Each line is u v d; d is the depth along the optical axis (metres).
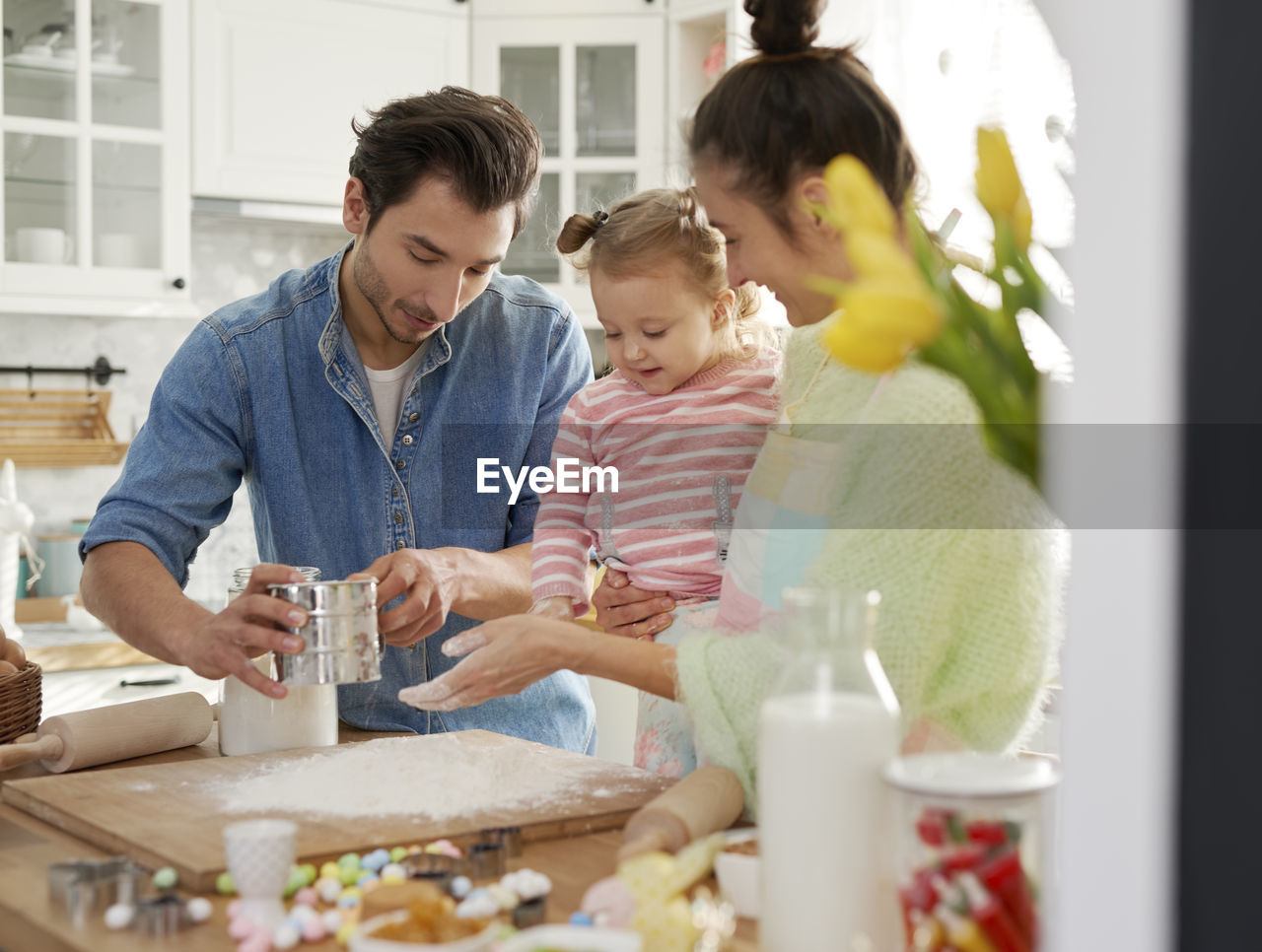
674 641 1.41
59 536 3.26
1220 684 0.47
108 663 2.88
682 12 3.29
